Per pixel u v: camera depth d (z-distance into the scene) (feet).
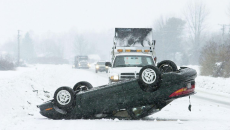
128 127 66.13
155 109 76.38
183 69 81.20
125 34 142.10
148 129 63.82
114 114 79.56
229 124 69.46
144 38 141.49
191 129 63.26
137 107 77.20
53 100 82.79
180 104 117.19
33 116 87.25
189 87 75.10
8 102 96.94
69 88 78.43
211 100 134.82
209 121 74.74
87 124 70.69
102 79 270.67
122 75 112.57
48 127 67.51
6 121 76.33
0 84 121.49
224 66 289.53
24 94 115.55
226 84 193.06
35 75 204.74
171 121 74.49
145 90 74.33
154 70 72.59
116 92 76.79
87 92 78.95
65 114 79.87
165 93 73.51
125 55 126.72
